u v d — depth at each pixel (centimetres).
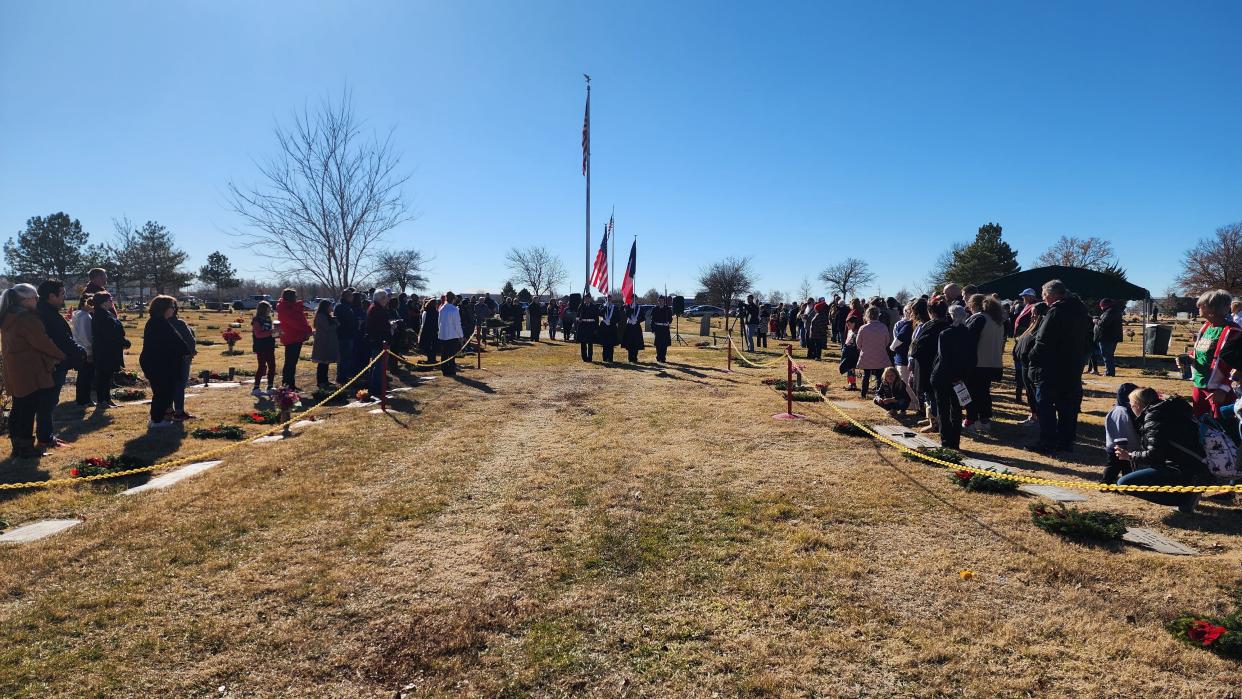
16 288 693
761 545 482
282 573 438
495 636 366
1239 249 5034
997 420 927
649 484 629
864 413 973
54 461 697
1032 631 361
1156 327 2031
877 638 358
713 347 2291
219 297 8394
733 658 342
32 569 436
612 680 326
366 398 1105
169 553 466
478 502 584
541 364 1666
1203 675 319
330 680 327
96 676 325
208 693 316
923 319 892
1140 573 422
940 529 505
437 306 1524
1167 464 535
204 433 816
